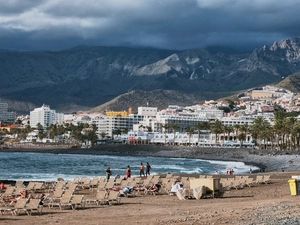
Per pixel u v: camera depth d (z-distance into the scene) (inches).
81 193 2300.7
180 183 2347.4
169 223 1298.0
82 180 2662.4
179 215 1455.5
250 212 1412.4
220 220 1295.5
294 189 1980.8
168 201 1943.9
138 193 2269.9
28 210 1596.9
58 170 5807.1
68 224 1339.8
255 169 6722.4
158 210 1624.0
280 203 1612.9
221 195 2082.9
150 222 1333.7
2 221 1414.9
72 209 1683.1
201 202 1868.8
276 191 2317.9
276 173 4367.6
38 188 2381.9
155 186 2274.9
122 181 2406.5
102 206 1779.0
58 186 2354.8
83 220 1413.6
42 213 1584.6
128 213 1561.3
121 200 1990.7
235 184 2503.7
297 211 1359.5
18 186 2448.3
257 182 2800.2
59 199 1843.0
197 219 1333.7
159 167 6801.2
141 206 1766.7
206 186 2041.1
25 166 6889.8
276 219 1236.5
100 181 2534.5
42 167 6633.9
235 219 1298.0
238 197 2058.3
